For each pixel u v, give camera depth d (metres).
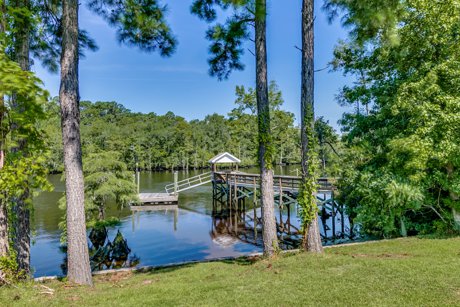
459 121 7.04
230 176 18.59
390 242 7.56
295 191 14.37
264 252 6.97
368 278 4.53
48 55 7.75
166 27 6.91
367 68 10.58
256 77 6.98
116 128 53.81
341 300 3.79
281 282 4.63
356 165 10.19
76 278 5.42
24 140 5.66
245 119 43.91
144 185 32.59
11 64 4.13
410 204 8.43
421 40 8.23
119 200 13.74
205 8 7.39
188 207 20.64
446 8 7.69
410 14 8.20
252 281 4.83
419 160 7.38
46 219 15.66
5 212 4.93
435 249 6.33
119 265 10.09
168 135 54.47
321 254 6.38
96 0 6.82
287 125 48.72
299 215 7.05
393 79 9.55
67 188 5.54
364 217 9.34
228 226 15.50
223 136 58.22
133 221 16.33
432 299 3.67
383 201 8.81
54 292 4.78
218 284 4.80
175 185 21.44
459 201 8.09
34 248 11.39
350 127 11.05
